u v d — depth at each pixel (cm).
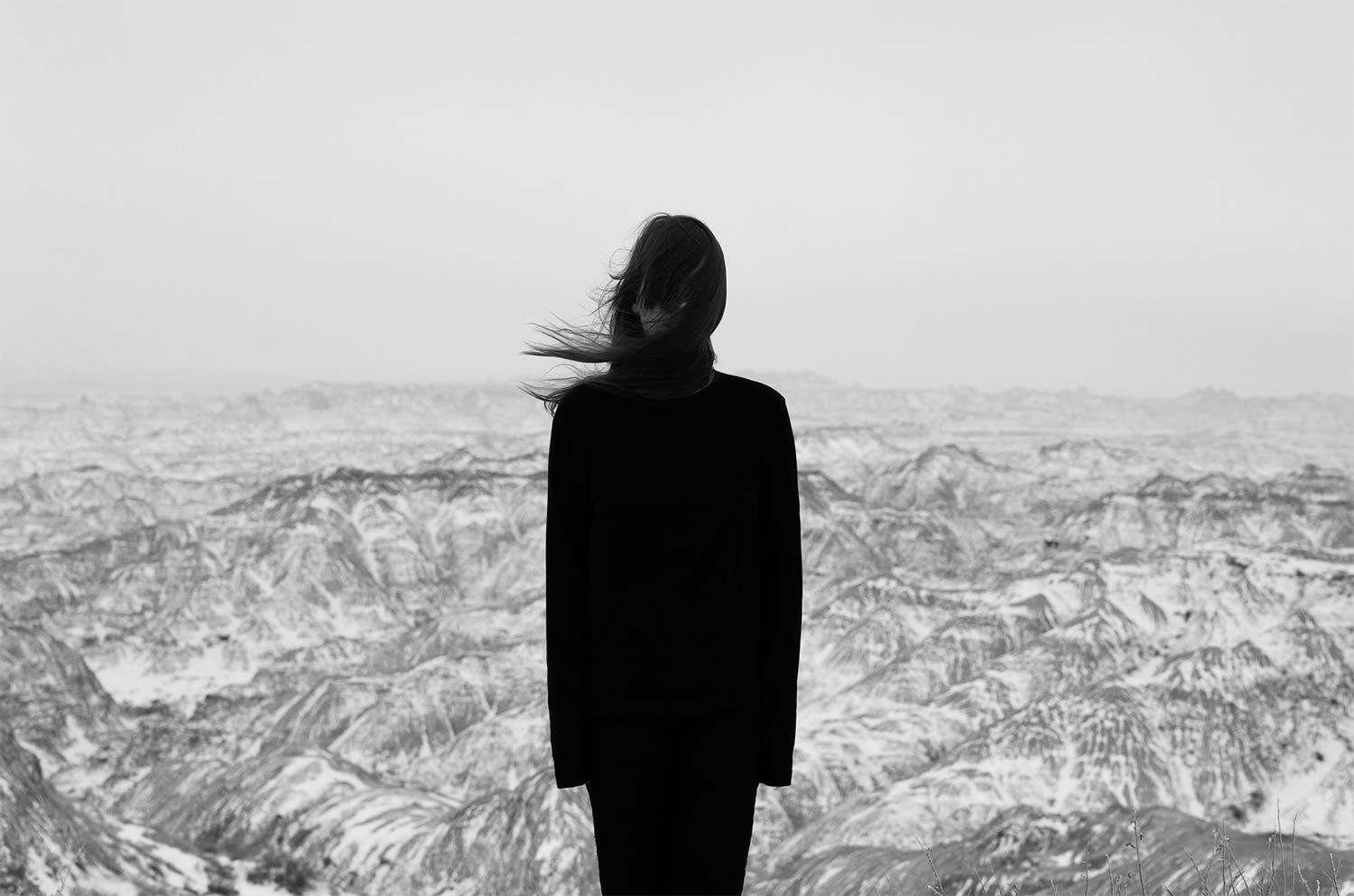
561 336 369
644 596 349
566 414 360
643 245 360
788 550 369
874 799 12650
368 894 11975
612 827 354
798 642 369
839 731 15812
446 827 12675
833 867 8712
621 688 350
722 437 356
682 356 359
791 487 370
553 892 11238
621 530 352
